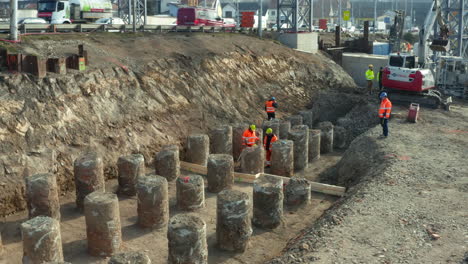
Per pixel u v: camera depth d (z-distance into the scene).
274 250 11.77
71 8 36.47
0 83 15.49
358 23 130.50
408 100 25.47
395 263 8.84
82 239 12.12
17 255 11.21
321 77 31.66
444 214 10.98
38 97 16.03
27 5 62.84
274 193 12.80
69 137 15.95
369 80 28.12
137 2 39.38
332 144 21.48
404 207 11.50
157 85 20.84
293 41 36.03
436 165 14.95
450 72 29.28
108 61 20.28
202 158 17.97
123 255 9.11
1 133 14.34
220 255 11.51
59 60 17.17
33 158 14.51
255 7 103.31
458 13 36.69
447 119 22.45
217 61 25.75
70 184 15.21
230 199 11.48
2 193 13.23
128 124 18.00
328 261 9.05
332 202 15.02
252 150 16.86
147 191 12.43
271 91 27.39
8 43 19.17
